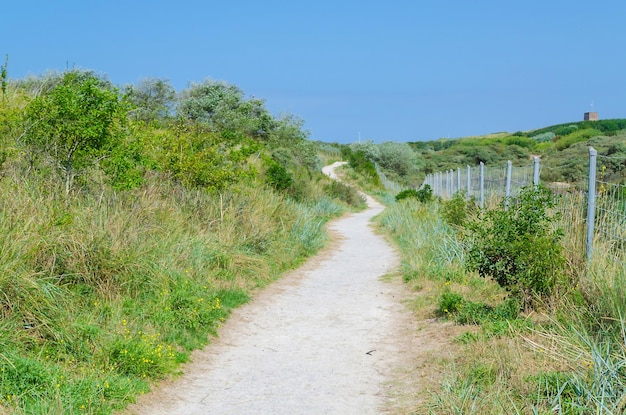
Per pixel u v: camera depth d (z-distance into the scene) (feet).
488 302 30.30
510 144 247.29
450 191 79.56
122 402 19.03
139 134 37.96
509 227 27.81
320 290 39.19
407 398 20.44
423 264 41.11
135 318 25.70
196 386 21.90
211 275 35.47
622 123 236.84
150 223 34.94
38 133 33.14
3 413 16.87
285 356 25.63
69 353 21.42
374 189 160.25
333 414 19.43
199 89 130.21
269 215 52.54
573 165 45.80
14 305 21.52
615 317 22.09
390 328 29.76
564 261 26.68
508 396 18.06
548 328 23.59
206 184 46.78
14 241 23.57
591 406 16.65
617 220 27.53
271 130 128.36
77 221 28.73
